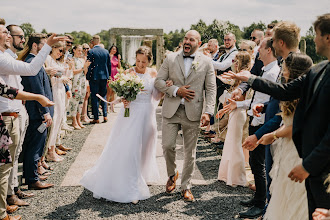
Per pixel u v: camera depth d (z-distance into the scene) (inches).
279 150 102.2
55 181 178.5
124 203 151.4
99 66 320.8
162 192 164.4
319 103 79.4
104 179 151.9
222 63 235.8
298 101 94.0
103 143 259.3
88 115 367.2
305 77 91.1
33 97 117.7
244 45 196.9
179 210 144.9
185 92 148.2
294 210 93.1
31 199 154.8
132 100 155.0
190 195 154.5
